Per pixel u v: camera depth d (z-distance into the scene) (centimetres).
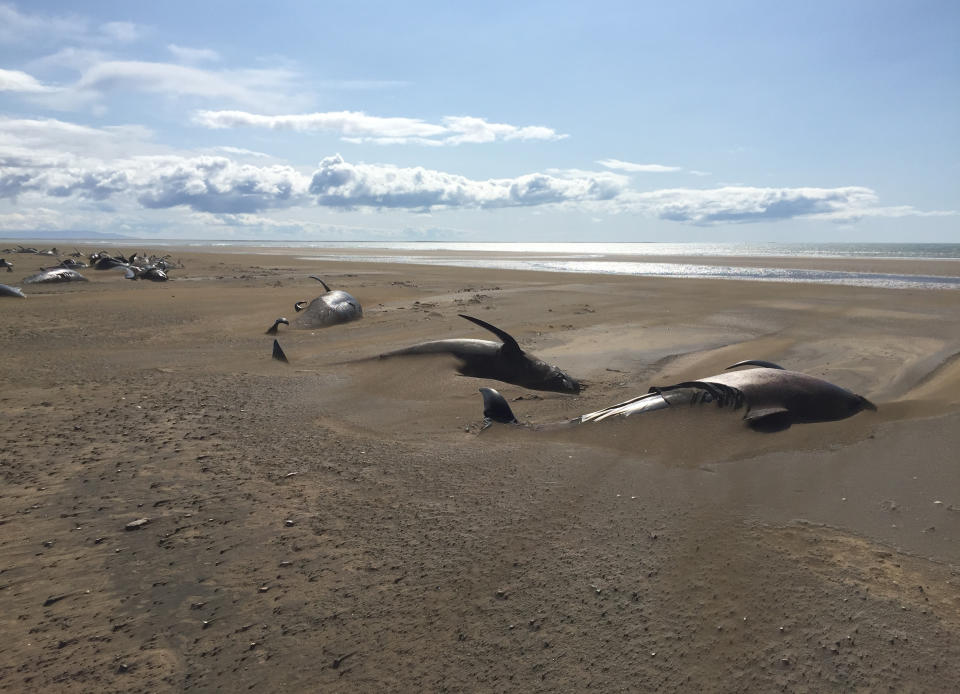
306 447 589
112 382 848
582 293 2006
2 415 686
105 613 328
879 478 488
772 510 439
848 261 4184
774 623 309
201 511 448
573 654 290
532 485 492
